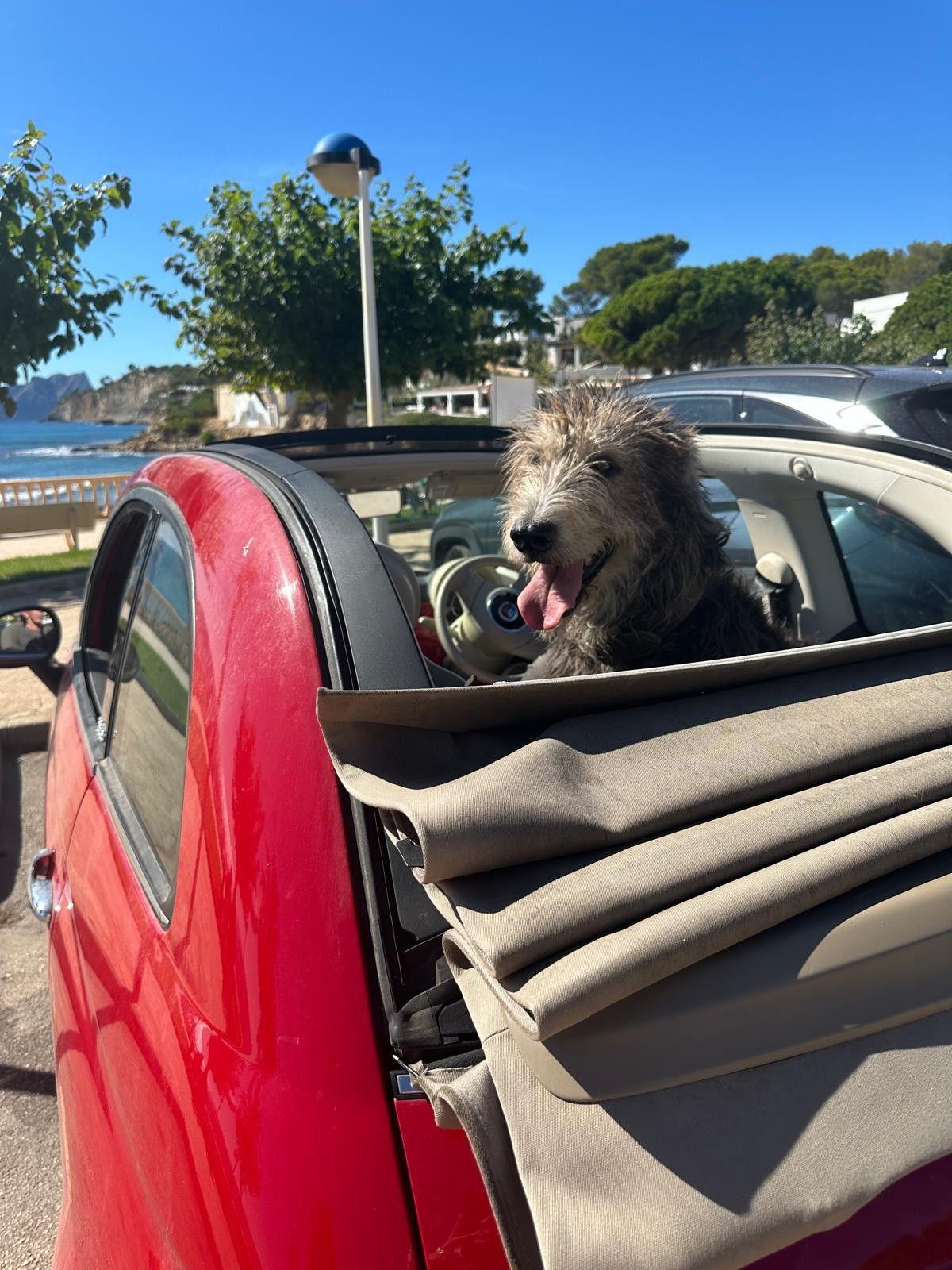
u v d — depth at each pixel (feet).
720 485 13.34
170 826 4.83
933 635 5.01
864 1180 2.87
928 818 3.64
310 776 3.98
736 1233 2.70
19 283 28.84
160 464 7.88
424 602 14.62
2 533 40.93
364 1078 3.44
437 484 11.80
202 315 39.58
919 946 3.31
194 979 3.95
